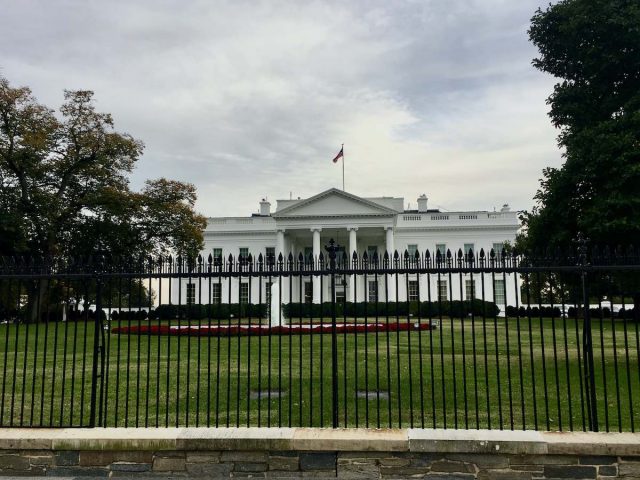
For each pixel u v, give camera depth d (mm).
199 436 5004
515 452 4727
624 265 5449
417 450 4805
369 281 44312
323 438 4898
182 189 36938
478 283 44469
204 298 42969
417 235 51531
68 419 6828
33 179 31078
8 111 29578
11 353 13656
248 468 4934
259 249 51938
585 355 5527
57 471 5055
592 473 4676
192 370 10461
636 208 20953
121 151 33594
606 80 23062
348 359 12062
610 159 21281
